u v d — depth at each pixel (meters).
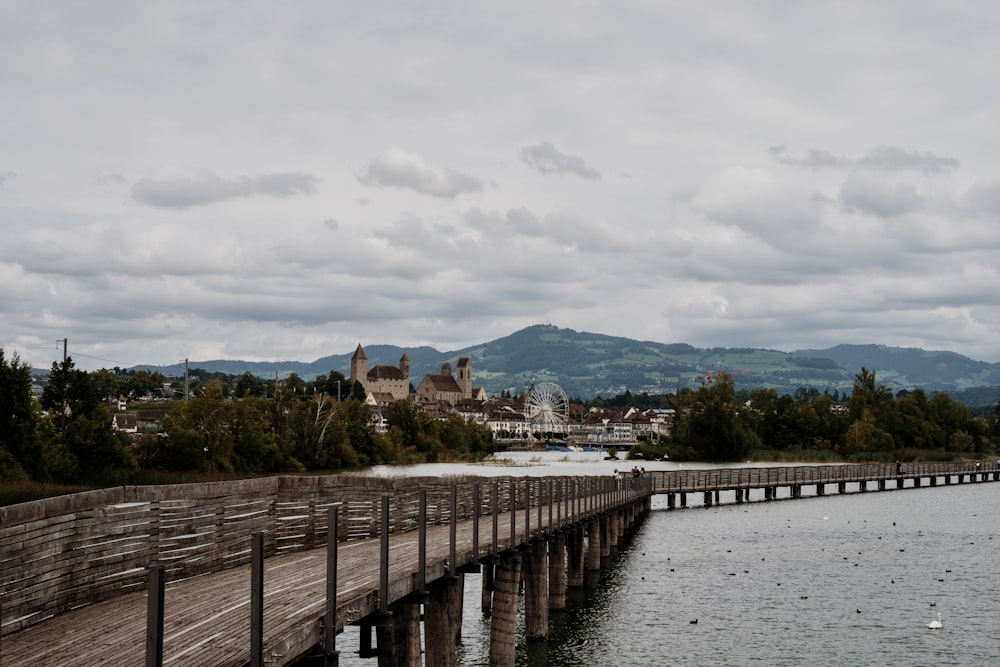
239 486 22.19
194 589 17.53
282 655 12.62
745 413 194.25
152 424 142.50
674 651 31.45
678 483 84.12
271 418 123.56
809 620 36.50
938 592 42.44
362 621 16.89
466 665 28.98
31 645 13.02
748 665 30.00
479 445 197.88
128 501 17.86
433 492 33.62
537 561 32.28
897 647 32.66
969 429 196.00
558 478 36.94
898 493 104.50
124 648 12.73
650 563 49.88
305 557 22.89
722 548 55.94
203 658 11.97
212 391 104.12
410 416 171.62
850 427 184.75
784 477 97.31
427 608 21.75
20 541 14.20
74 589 15.80
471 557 23.67
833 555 53.25
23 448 64.44
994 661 31.00
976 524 69.94
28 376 65.81
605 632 33.88
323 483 26.52
